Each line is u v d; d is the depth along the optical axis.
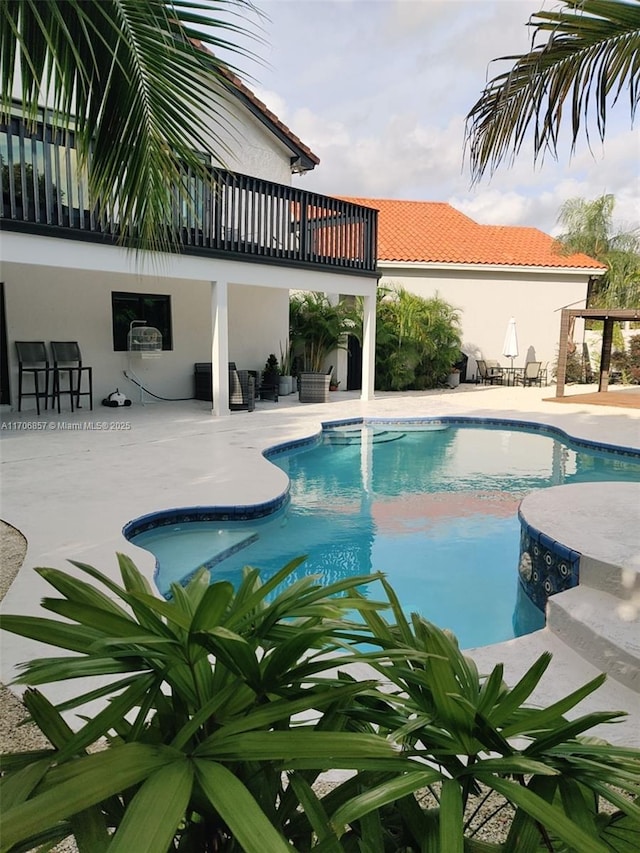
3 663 3.05
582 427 11.16
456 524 6.55
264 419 11.30
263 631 1.13
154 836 0.76
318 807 0.96
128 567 1.28
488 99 3.77
